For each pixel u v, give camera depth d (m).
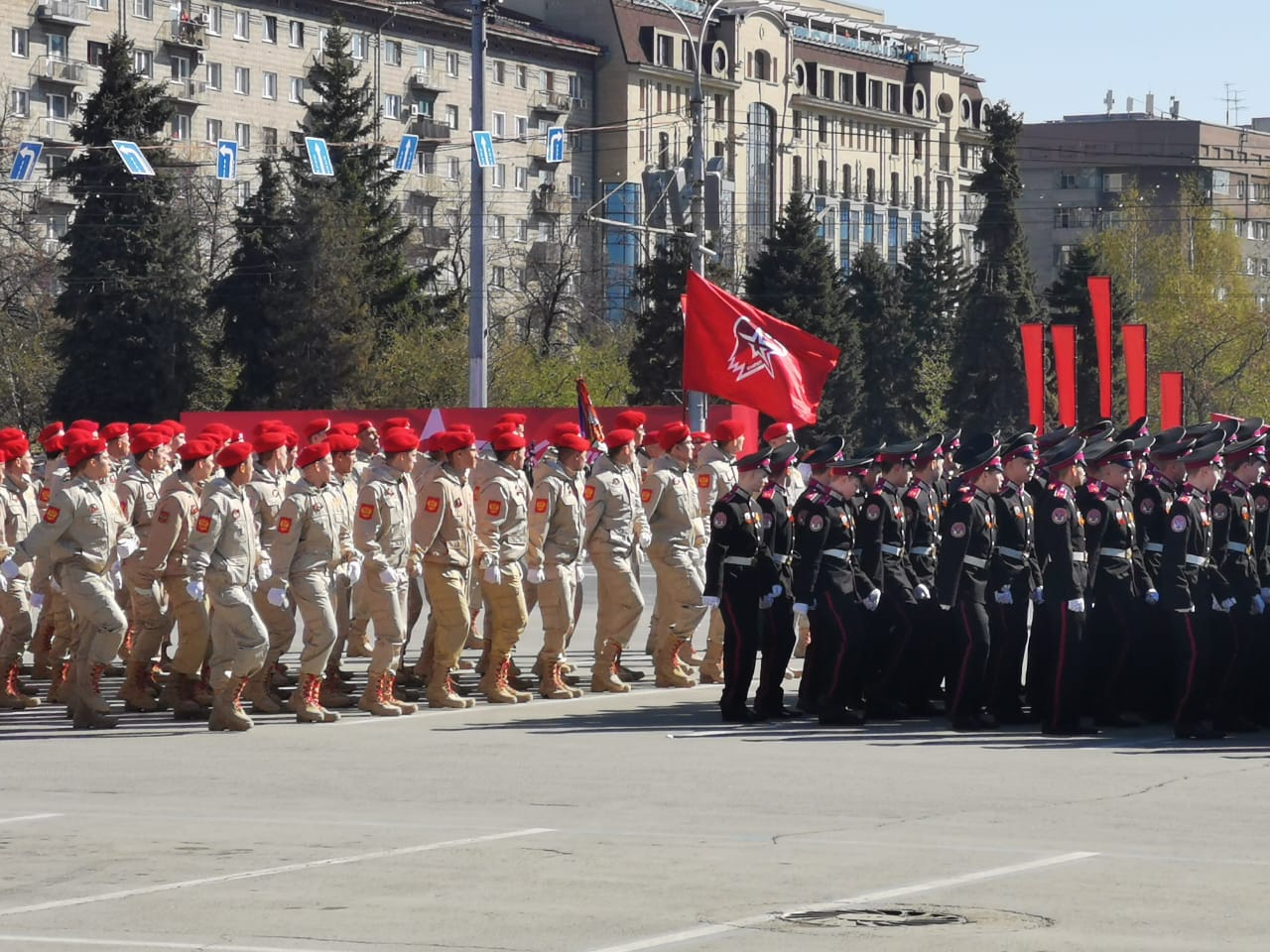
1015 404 78.06
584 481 19.36
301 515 17.05
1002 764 14.27
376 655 17.73
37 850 10.88
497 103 100.50
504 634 18.66
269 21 92.12
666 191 40.72
